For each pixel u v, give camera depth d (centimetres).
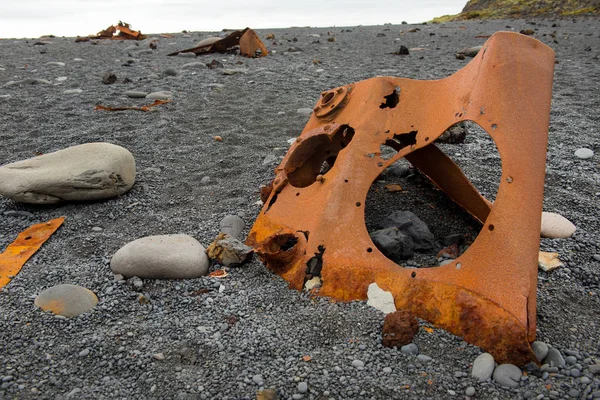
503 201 230
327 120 336
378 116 303
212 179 452
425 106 293
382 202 372
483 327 222
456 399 202
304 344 235
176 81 825
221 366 224
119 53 1176
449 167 327
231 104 695
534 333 218
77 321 257
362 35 1592
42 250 334
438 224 341
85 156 407
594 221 353
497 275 224
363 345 230
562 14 2503
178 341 241
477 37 1434
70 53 1177
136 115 639
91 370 225
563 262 300
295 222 292
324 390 208
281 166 338
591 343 232
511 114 241
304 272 272
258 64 986
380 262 259
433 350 226
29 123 604
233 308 265
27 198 386
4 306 269
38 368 226
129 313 266
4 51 1216
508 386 207
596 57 996
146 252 295
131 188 429
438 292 239
